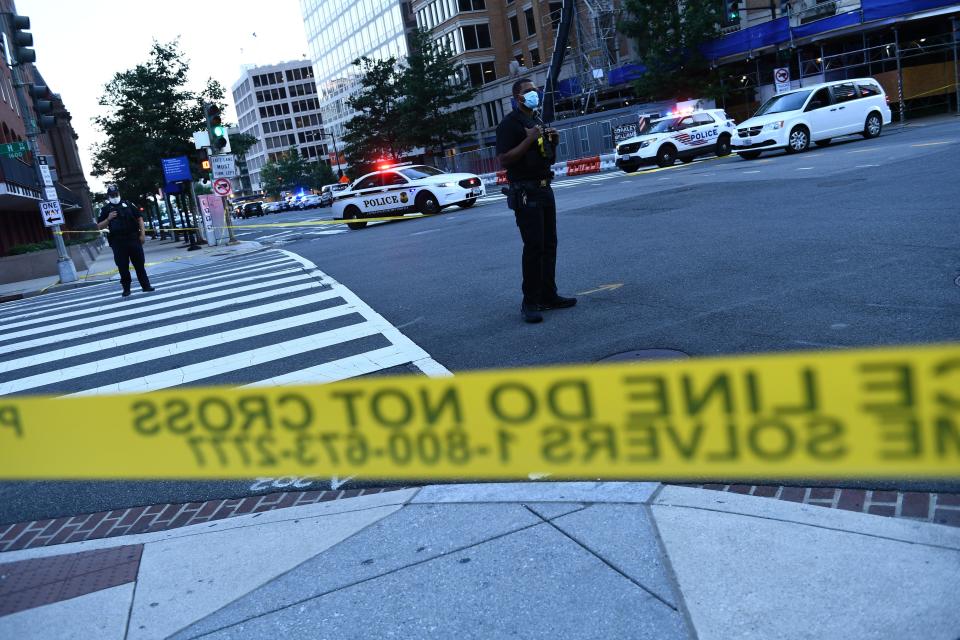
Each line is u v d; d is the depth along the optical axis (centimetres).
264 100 16138
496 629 250
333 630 261
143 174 3712
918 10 2750
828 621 232
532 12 5538
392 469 227
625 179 2294
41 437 258
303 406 231
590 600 258
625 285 747
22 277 2394
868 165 1455
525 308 661
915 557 255
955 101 3006
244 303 1030
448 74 5322
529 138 620
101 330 978
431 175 2317
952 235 744
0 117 3391
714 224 1048
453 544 305
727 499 310
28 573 331
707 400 189
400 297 899
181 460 250
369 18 9169
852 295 584
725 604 246
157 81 3572
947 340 454
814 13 3331
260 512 370
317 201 7344
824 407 175
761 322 548
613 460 203
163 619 282
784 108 2220
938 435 167
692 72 3681
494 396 211
